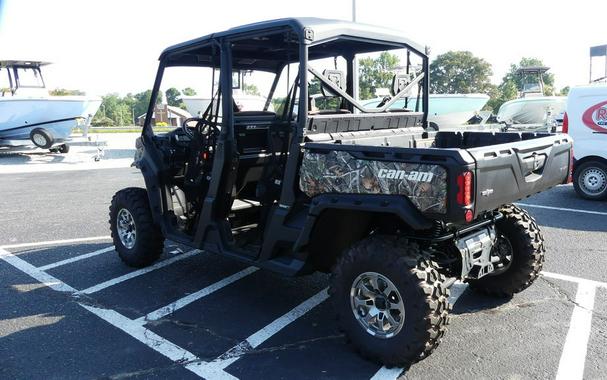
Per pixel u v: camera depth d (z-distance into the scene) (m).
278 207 3.80
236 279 4.98
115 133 30.53
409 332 3.12
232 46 4.39
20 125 16.72
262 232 4.35
